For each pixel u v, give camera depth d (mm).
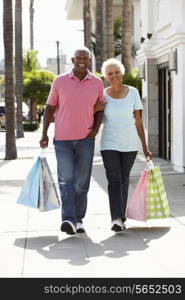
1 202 9367
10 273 5500
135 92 7152
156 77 15953
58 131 6910
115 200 7027
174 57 12906
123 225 7211
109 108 7012
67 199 6875
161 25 14664
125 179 7246
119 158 7094
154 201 7332
